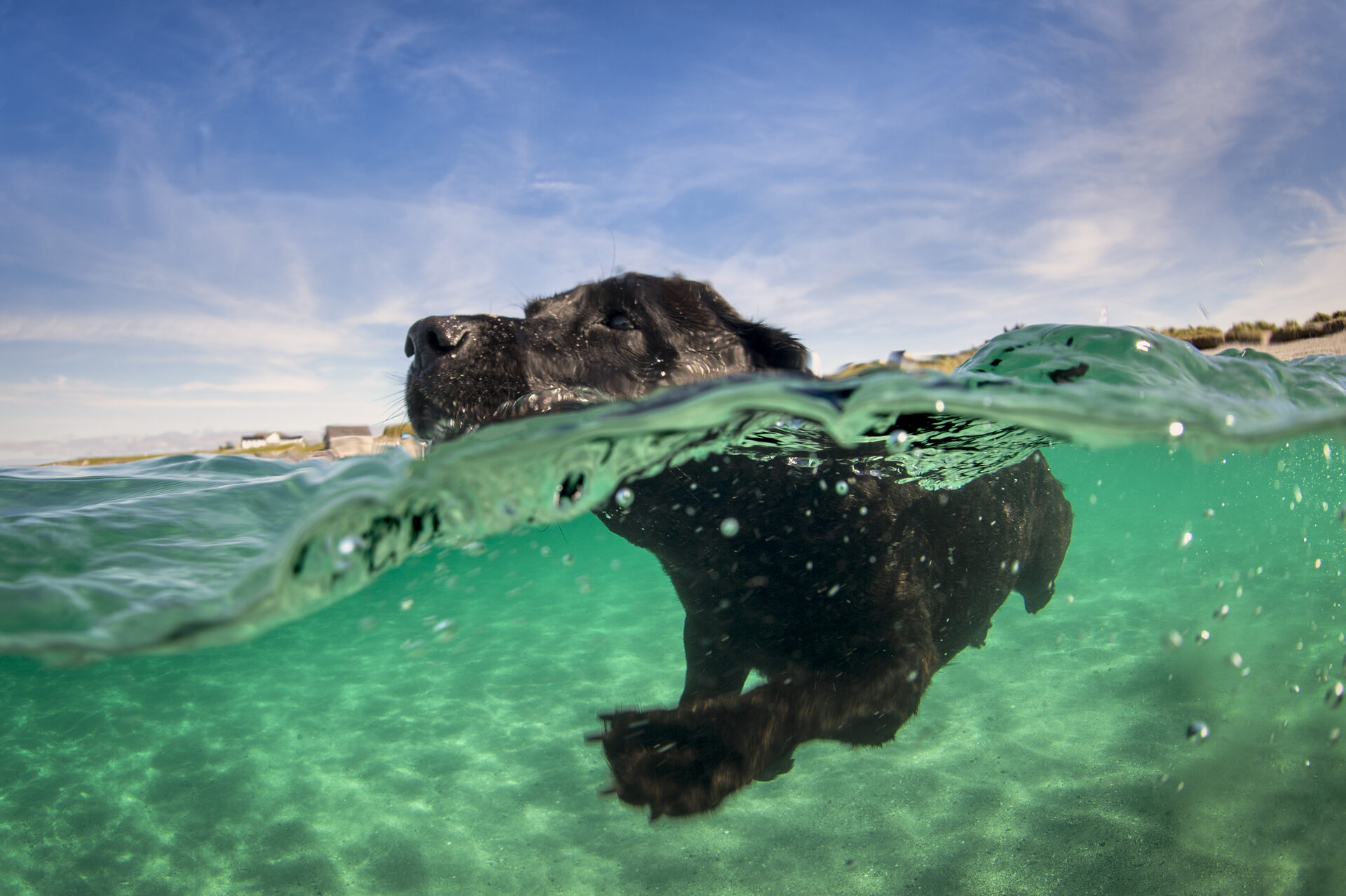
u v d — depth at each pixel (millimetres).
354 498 325
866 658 508
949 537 591
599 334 529
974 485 621
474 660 1309
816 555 505
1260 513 2938
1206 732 487
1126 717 788
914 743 780
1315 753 653
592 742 461
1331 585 1395
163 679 1270
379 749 890
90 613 326
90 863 655
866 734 497
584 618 1612
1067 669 976
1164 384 436
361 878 611
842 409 335
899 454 458
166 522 491
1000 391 367
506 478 355
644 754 434
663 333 543
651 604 1746
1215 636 1065
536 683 1126
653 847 622
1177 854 522
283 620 344
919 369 438
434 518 372
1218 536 2281
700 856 601
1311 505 3256
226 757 890
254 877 621
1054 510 850
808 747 811
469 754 858
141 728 1012
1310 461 2123
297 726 998
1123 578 1584
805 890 539
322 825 704
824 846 596
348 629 1655
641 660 1207
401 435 579
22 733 1006
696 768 427
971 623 661
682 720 447
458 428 470
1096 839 554
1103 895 488
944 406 335
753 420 382
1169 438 407
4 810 763
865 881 542
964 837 582
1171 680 892
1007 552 684
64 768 875
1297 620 1129
